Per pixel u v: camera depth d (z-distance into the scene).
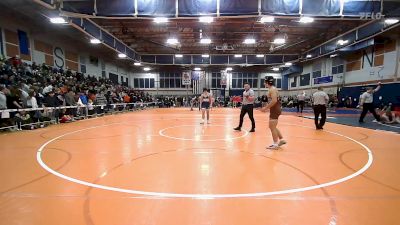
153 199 2.91
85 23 14.55
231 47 23.42
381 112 14.09
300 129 9.16
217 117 14.56
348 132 8.36
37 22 14.82
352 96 22.23
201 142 6.45
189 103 34.16
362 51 21.06
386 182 3.49
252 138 7.08
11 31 14.36
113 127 9.66
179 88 34.88
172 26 17.92
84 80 19.59
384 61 18.80
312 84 28.77
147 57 28.06
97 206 2.73
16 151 5.39
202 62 28.47
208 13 10.10
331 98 24.00
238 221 2.41
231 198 2.95
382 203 2.81
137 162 4.50
